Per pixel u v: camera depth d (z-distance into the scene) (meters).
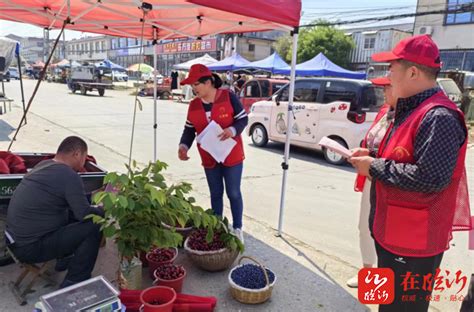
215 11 4.07
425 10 23.66
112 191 2.64
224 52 26.41
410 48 1.67
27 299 2.61
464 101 14.27
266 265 3.33
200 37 5.26
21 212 2.46
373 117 7.02
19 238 2.50
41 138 8.67
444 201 1.69
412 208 1.71
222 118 3.34
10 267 3.02
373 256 2.87
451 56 23.06
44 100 18.22
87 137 9.21
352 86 7.10
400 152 1.69
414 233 1.72
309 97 7.85
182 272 2.80
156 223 2.55
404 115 1.76
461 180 1.90
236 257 3.17
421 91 1.71
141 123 12.20
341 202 5.36
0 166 3.00
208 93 3.34
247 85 13.30
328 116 7.43
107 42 54.28
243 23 4.16
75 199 2.46
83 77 23.61
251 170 6.97
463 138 1.62
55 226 2.53
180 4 3.49
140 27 5.25
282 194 3.94
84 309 1.99
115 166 6.62
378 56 1.83
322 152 8.68
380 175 1.70
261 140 9.15
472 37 22.11
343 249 3.80
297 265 3.36
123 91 29.25
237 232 3.55
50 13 4.50
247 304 2.70
